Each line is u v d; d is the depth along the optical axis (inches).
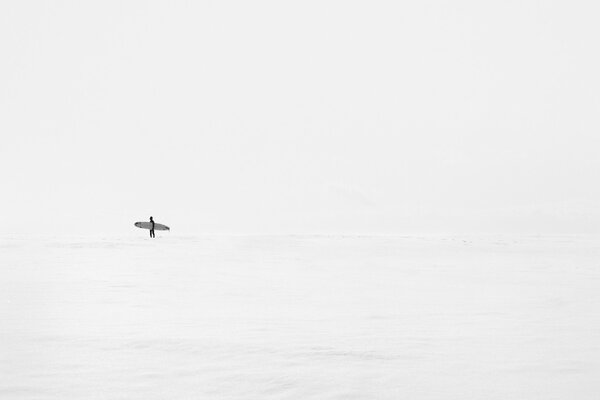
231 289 585.9
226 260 1019.9
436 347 305.7
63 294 531.8
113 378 243.4
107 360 275.4
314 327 368.5
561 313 434.0
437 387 228.8
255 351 294.5
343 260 1070.4
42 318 397.4
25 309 438.9
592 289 602.2
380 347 304.7
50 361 274.1
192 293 548.7
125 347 304.0
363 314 424.8
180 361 273.9
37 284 614.5
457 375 247.1
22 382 237.9
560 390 224.2
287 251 1311.5
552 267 927.7
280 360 275.4
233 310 441.4
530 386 229.9
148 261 967.0
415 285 640.4
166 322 384.5
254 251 1295.5
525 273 810.2
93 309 441.4
